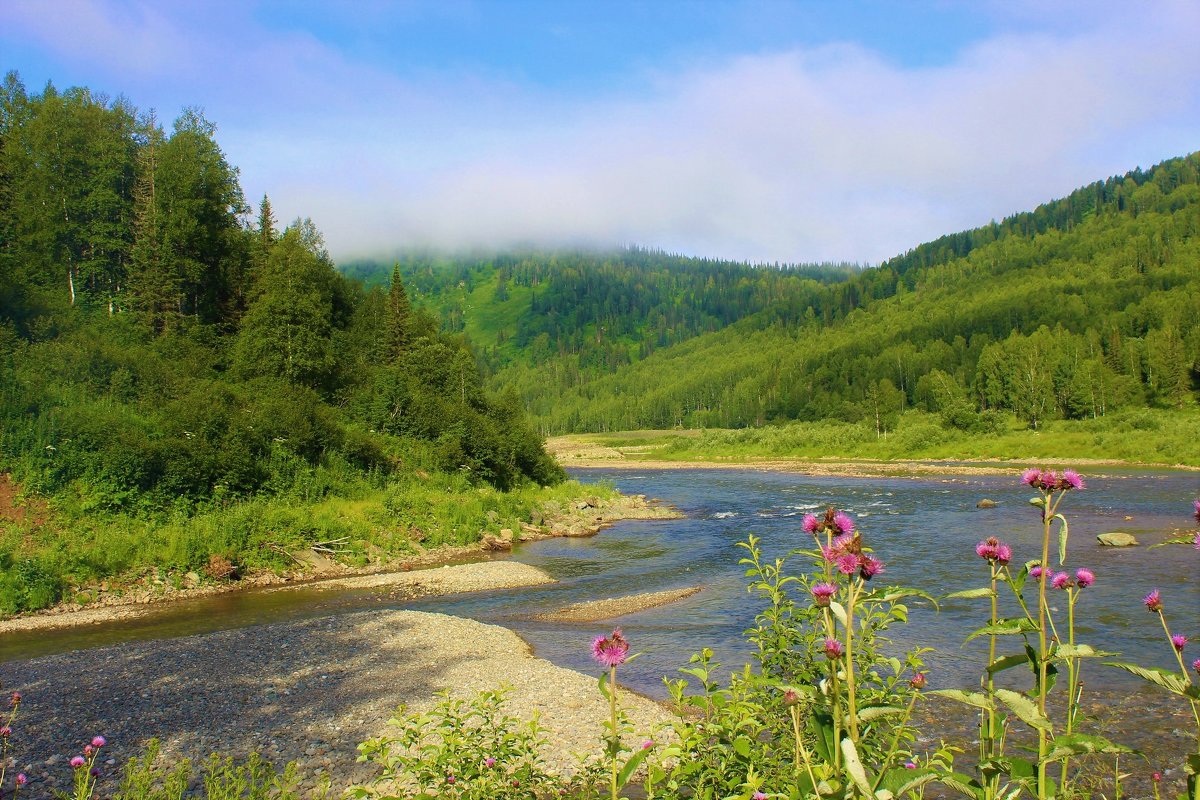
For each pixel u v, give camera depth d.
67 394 35.66
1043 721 3.34
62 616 23.02
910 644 16.39
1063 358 101.31
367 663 17.39
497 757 6.87
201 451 32.91
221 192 60.19
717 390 196.62
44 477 29.30
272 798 9.31
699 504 52.88
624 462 119.00
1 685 16.05
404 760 6.95
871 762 4.57
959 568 25.19
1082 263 190.50
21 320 41.56
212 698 15.08
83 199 53.03
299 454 39.06
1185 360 94.56
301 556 30.27
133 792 8.83
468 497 42.16
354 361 60.53
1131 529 31.83
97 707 14.60
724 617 21.17
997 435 88.31
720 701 5.87
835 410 135.88
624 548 35.53
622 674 16.14
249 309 55.97
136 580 26.00
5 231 50.81
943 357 137.50
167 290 50.47
